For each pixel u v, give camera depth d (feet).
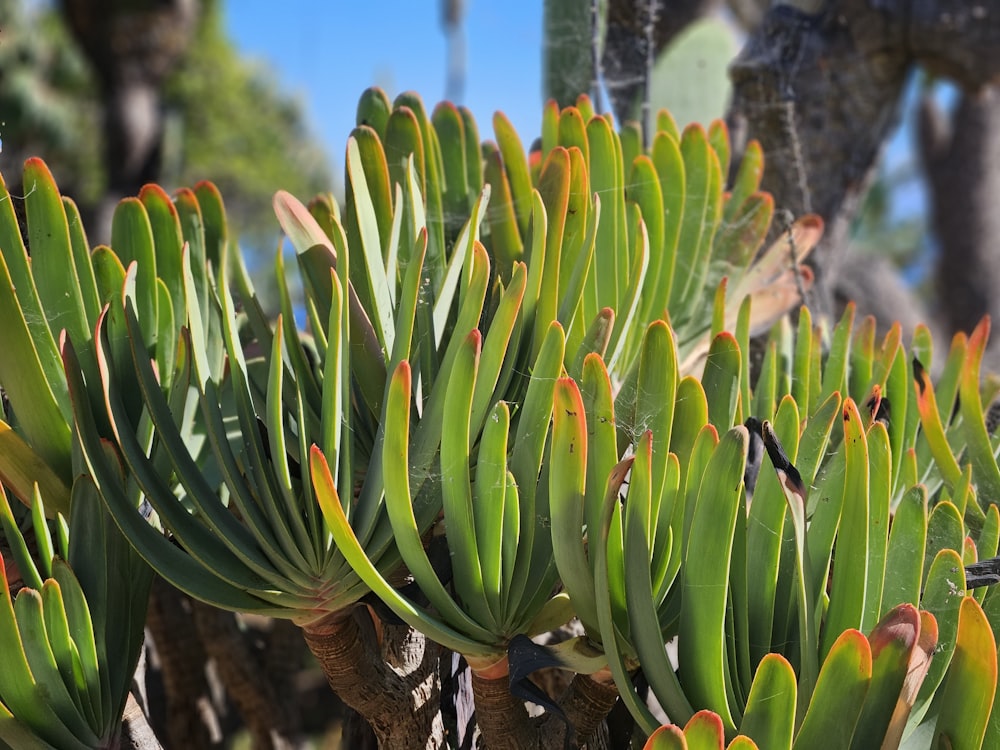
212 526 3.42
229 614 5.83
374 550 3.43
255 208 37.24
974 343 4.33
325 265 3.86
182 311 4.13
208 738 5.80
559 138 4.42
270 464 3.52
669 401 3.43
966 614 3.11
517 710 3.54
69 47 31.24
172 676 5.69
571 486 3.20
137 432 3.73
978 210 16.63
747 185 5.30
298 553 3.37
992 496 4.32
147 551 3.40
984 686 3.11
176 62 24.17
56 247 3.72
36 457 3.62
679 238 4.88
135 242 4.06
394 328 3.80
